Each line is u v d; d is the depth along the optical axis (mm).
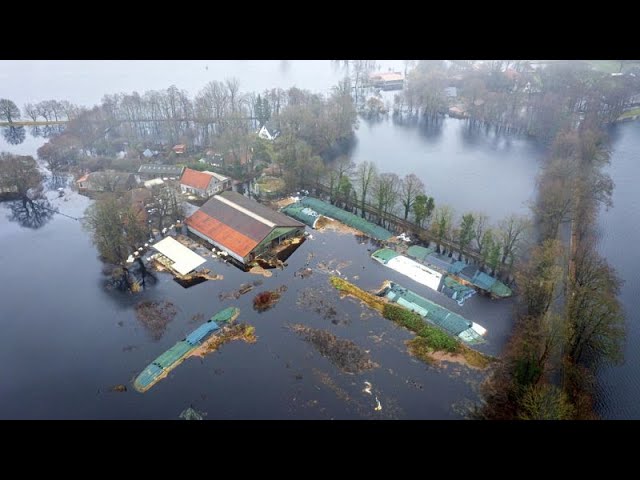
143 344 104188
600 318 93062
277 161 185750
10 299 119312
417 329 106000
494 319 110688
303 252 135625
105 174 173875
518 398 88188
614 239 143500
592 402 91750
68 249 141250
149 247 138250
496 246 126375
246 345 102625
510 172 189625
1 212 163250
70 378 96250
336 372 96125
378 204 155375
